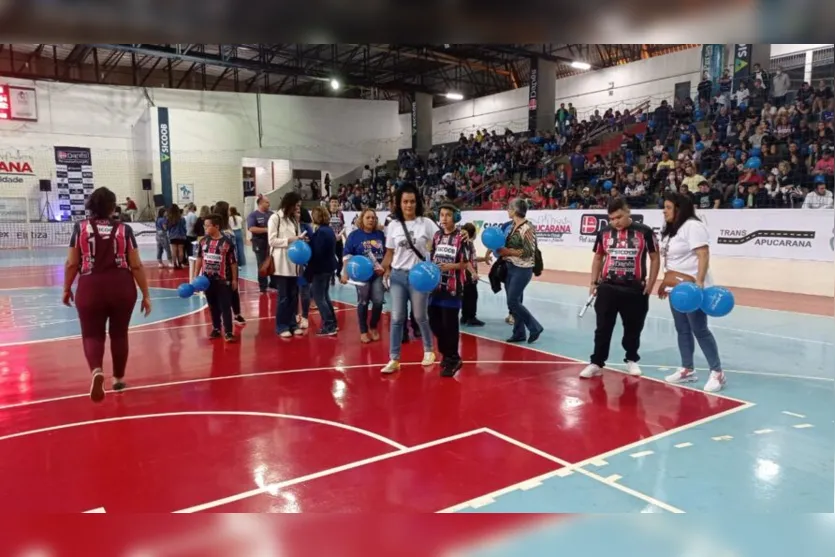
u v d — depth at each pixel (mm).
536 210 17094
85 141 26547
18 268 17219
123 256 5211
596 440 4328
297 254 7270
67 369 6402
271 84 33469
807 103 14797
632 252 5746
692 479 3678
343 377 6035
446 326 5984
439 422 4719
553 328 8547
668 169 15656
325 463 3945
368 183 27688
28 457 4062
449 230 5980
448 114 32219
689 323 5594
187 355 7000
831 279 11172
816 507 3285
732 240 12711
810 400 5246
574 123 22625
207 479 3703
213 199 27359
